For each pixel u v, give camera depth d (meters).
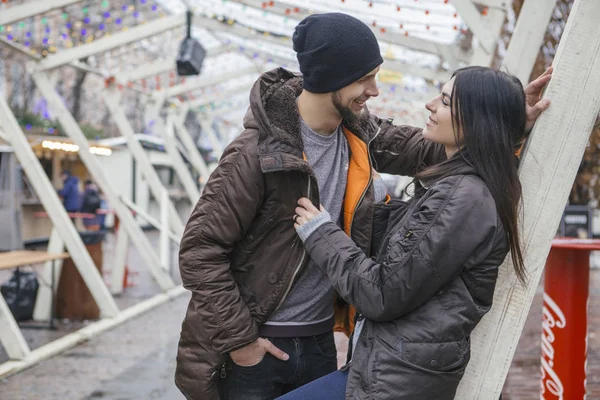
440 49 6.69
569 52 2.00
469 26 4.96
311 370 2.21
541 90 2.09
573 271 2.92
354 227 2.14
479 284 1.78
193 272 2.02
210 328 2.02
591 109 2.00
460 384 2.07
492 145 1.79
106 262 13.27
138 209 9.09
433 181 1.89
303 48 1.99
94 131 21.17
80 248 6.95
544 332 3.04
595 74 1.99
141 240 8.94
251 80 13.56
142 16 9.21
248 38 8.52
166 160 23.38
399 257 1.73
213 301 2.01
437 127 1.91
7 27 6.81
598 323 7.34
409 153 2.43
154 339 6.36
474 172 1.81
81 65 8.34
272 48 9.84
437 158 2.36
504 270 2.05
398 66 8.20
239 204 2.00
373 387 1.79
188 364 2.09
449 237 1.70
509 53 3.97
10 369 5.11
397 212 2.11
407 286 1.72
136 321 7.25
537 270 2.03
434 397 1.77
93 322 7.11
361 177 2.17
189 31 8.12
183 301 8.65
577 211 11.85
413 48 6.74
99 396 4.56
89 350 5.90
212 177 2.04
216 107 16.27
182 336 2.11
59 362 5.48
